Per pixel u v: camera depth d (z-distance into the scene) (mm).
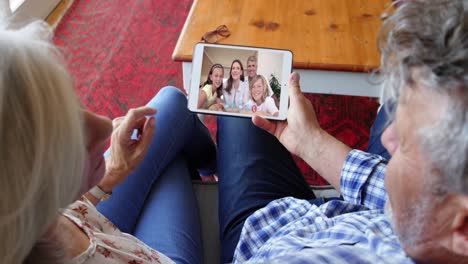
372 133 1005
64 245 474
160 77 1803
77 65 1857
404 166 427
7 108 321
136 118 767
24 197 332
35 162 331
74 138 360
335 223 732
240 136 1004
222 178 979
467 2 370
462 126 356
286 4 1272
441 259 459
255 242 801
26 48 346
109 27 2031
